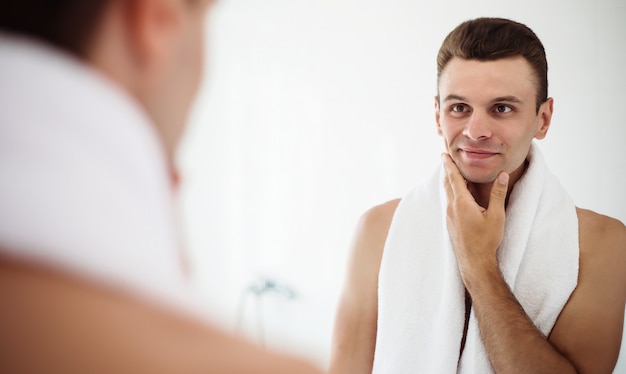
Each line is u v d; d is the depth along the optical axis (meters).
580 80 0.86
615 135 0.85
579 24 0.86
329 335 0.97
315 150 1.02
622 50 0.84
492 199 0.69
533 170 0.73
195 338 0.16
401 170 0.96
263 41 1.02
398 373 0.73
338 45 0.99
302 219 1.02
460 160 0.72
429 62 0.94
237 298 1.00
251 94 1.02
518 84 0.68
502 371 0.65
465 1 0.91
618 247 0.73
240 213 1.05
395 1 0.96
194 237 1.00
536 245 0.72
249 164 1.05
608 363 0.69
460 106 0.71
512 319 0.65
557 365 0.65
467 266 0.69
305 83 1.01
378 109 0.98
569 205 0.74
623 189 0.84
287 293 1.00
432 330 0.72
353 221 0.99
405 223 0.78
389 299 0.75
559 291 0.71
